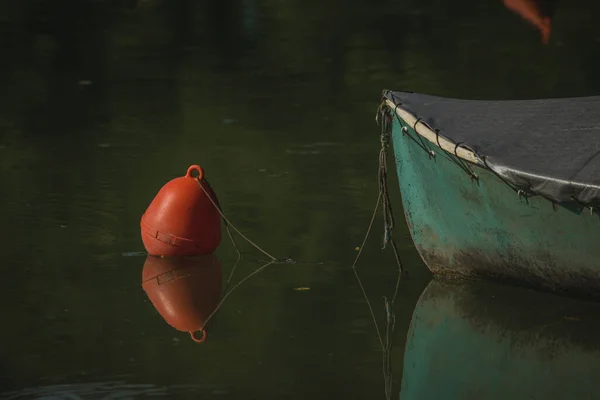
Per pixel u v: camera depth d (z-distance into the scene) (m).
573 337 27.83
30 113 54.25
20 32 76.62
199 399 23.98
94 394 24.20
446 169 30.31
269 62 67.56
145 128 51.19
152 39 75.00
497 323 28.61
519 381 25.48
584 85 60.28
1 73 63.88
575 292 29.53
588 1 89.69
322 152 46.53
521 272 30.16
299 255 34.12
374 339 27.73
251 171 43.59
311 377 25.23
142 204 39.19
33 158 45.72
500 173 28.66
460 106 31.91
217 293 30.92
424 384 25.14
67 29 78.00
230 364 26.05
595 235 27.97
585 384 25.31
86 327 28.25
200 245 33.72
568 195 27.62
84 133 50.34
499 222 29.67
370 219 37.59
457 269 31.70
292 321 28.83
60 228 36.44
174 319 28.91
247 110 54.81
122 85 61.00
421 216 31.80
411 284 31.67
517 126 30.34
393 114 31.94
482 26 79.75
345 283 31.78
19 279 31.69
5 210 38.31
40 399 23.94
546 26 52.62
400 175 32.28
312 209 38.66
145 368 25.73
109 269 32.62
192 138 49.22
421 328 28.42
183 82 61.81
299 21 82.00
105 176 42.88
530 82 61.19
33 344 27.14
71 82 61.72
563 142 29.25
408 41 74.12
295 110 54.69
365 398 24.28
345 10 86.94
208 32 77.81
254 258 33.91
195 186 33.69
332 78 62.81
